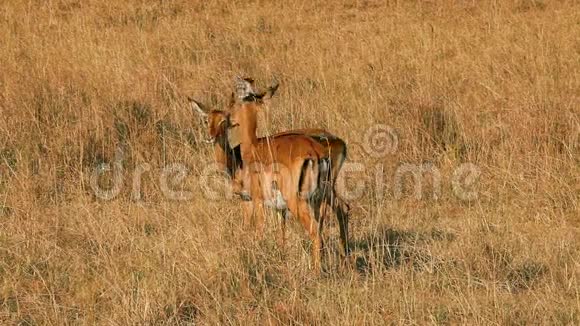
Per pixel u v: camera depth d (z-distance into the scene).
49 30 51.38
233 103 27.23
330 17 56.03
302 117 35.69
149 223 27.75
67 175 31.62
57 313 21.41
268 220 25.50
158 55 46.00
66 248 25.66
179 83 41.19
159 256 23.86
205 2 58.81
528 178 30.27
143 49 46.81
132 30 51.91
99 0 58.53
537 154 31.20
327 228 27.08
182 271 22.86
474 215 27.94
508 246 24.94
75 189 30.53
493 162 31.81
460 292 21.45
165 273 22.92
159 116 36.72
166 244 25.12
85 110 35.84
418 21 53.47
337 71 42.72
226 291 22.42
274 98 37.81
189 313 21.80
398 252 25.42
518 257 24.36
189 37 49.38
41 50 46.00
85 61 43.34
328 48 48.06
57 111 35.91
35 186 30.06
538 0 55.94
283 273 23.25
